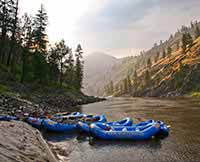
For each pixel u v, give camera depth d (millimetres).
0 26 45344
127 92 175000
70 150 14391
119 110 38781
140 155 13367
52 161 10414
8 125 13703
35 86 48938
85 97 70125
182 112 31734
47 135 18469
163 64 171375
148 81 151000
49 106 36594
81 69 82750
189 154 13266
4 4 44500
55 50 63812
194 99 67250
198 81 109750
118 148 14836
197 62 122375
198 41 154750
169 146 15008
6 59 54844
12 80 42531
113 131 16891
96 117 23844
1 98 24391
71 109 40969
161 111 34469
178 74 125000
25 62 47438
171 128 20469
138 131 16828
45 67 54281
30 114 21578
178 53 171750
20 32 50656
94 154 13633
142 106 46031
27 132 14055
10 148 8695
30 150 9984
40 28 50281
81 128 19125
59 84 69250
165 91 124875
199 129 19562
